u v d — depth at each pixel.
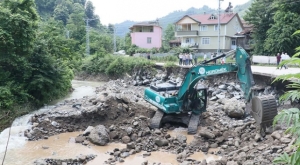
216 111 18.30
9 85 18.19
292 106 17.39
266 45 33.38
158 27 63.00
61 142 14.48
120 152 12.91
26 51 19.47
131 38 65.56
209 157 12.37
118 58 40.22
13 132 15.28
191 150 13.06
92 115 16.80
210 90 24.62
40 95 21.08
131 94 24.61
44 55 21.33
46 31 25.33
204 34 52.53
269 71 23.25
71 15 75.25
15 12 20.14
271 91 19.89
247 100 13.04
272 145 11.24
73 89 31.61
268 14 37.47
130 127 15.21
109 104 17.25
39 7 85.25
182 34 53.59
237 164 10.15
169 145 13.68
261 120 12.24
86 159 12.26
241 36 50.38
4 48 18.14
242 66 13.23
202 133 13.66
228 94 23.25
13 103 18.02
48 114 17.52
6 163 11.77
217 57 14.53
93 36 66.00
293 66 26.53
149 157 12.61
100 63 42.41
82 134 15.02
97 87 33.06
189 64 33.34
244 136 13.48
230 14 52.56
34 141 14.48
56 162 11.69
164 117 16.45
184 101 15.54
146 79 34.41
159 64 36.09
